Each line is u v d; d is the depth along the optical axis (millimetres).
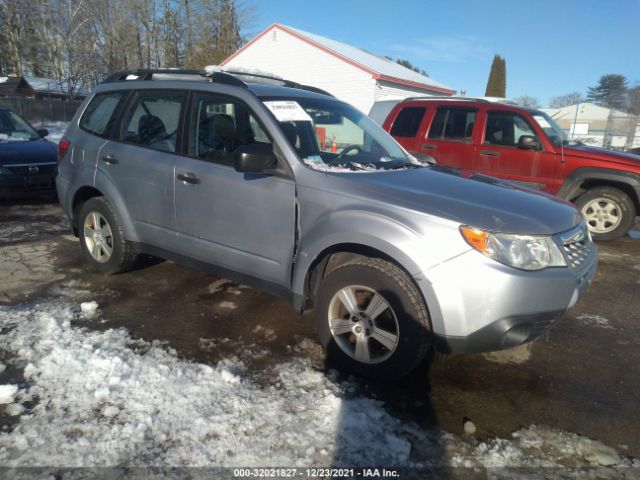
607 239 6496
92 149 4371
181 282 4418
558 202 3291
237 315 3783
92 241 4520
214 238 3572
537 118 6656
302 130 3441
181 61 38281
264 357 3166
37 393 2652
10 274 4488
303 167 3152
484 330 2602
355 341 3035
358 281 2867
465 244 2602
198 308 3881
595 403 2822
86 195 4605
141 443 2307
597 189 6438
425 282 2641
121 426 2408
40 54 38625
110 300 3963
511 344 2682
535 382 3025
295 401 2688
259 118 3369
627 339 3678
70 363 2936
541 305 2625
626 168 6062
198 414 2529
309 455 2289
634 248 6348
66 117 29812
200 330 3506
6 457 2193
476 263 2568
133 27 34906
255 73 4234
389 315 2850
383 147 3998
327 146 3592
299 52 23031
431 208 2760
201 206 3582
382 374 2879
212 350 3223
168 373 2889
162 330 3475
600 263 5641
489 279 2547
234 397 2689
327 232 2941
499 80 51250
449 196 2934
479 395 2857
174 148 3807
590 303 4387
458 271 2590
